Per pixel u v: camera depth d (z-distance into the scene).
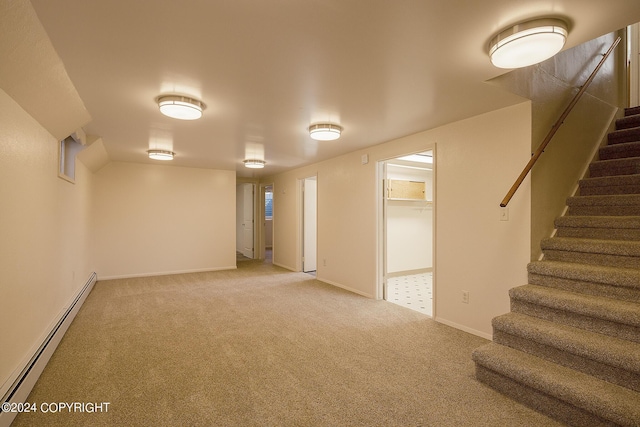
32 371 2.13
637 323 1.84
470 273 3.13
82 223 4.40
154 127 3.55
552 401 1.83
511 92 2.53
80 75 2.24
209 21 1.63
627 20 1.62
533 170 2.68
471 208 3.13
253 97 2.67
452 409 1.92
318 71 2.21
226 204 6.72
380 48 1.90
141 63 2.08
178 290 4.86
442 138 3.44
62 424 1.78
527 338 2.13
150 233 6.00
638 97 4.32
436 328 3.27
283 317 3.62
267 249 10.27
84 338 2.99
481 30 1.72
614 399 1.62
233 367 2.45
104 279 5.61
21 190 2.19
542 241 2.73
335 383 2.21
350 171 4.86
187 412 1.89
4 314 1.92
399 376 2.31
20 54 1.75
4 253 1.93
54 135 2.93
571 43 1.85
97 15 1.57
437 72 2.21
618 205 2.73
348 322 3.45
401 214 6.29
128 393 2.09
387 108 2.91
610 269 2.26
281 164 5.99
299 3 1.49
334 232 5.22
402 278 6.07
